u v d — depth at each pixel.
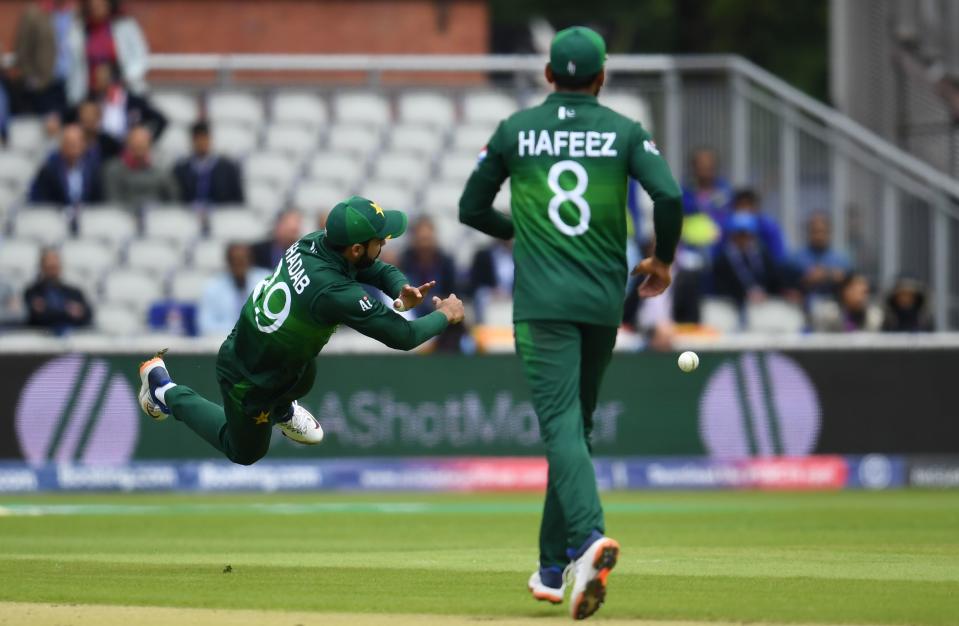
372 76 83.25
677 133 79.44
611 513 51.84
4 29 94.56
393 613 24.75
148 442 61.44
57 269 65.38
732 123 79.44
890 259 76.94
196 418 30.48
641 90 79.75
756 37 126.94
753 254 71.75
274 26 97.31
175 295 70.00
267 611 24.92
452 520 48.69
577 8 137.12
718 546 38.97
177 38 96.69
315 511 52.44
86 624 23.33
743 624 23.69
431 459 62.44
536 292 24.72
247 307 28.52
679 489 63.97
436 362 62.59
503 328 66.06
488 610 25.12
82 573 31.12
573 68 25.38
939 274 75.94
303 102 83.00
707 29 125.00
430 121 83.31
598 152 25.03
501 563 33.72
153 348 61.38
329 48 97.50
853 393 65.31
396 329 27.06
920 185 76.69
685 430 64.19
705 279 71.88
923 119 83.12
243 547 38.78
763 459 64.69
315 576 30.59
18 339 63.03
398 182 78.31
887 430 65.50
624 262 25.17
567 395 24.45
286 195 77.88
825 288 72.62
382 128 82.31
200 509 53.34
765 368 64.81
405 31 97.94
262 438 30.09
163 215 73.75
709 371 64.44
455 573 31.34
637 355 64.00
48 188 73.62
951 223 76.06
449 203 78.06
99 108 76.56
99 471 61.16
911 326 68.81
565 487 23.88
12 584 28.84
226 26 96.94
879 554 36.34
